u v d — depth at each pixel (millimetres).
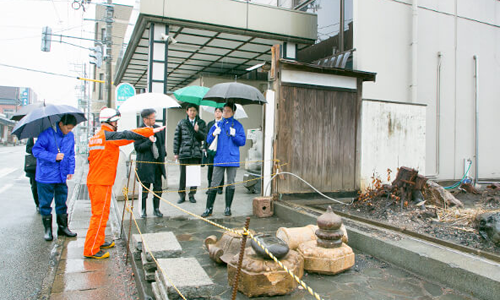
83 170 15555
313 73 6102
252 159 8523
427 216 4539
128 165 7148
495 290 2689
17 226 5660
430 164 8773
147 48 10000
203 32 8883
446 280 3074
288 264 2980
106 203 4105
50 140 4715
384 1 8250
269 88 6020
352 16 8461
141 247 3727
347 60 8328
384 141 6738
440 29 9016
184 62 12016
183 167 6703
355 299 2846
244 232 1902
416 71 8508
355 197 6242
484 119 9664
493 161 9820
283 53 9680
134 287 3393
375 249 3805
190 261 3037
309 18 9656
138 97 5398
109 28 17953
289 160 5910
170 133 16906
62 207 5012
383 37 8234
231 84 5262
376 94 8109
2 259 4148
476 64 9430
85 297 3186
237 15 8820
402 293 2949
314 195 6070
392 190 5133
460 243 3633
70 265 3922
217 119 5953
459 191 6156
